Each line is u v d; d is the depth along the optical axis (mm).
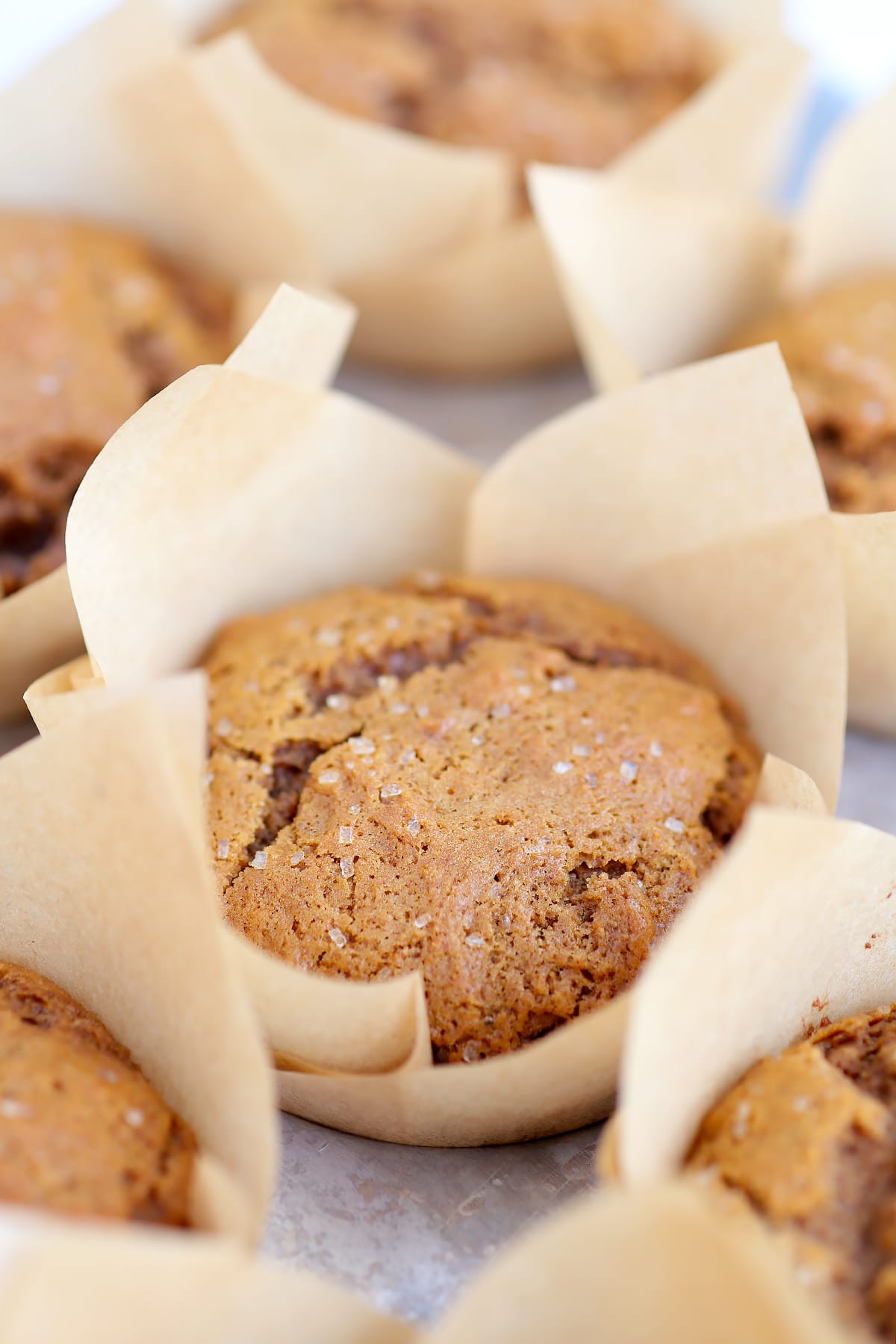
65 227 412
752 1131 294
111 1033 312
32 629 347
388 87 441
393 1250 306
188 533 341
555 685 343
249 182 405
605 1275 269
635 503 354
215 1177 284
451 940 317
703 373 342
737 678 354
